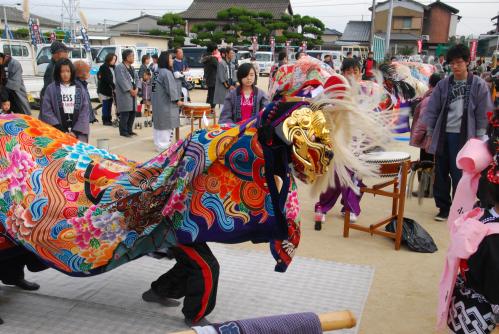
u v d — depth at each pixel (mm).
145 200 2879
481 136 5121
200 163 2795
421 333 3314
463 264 2254
